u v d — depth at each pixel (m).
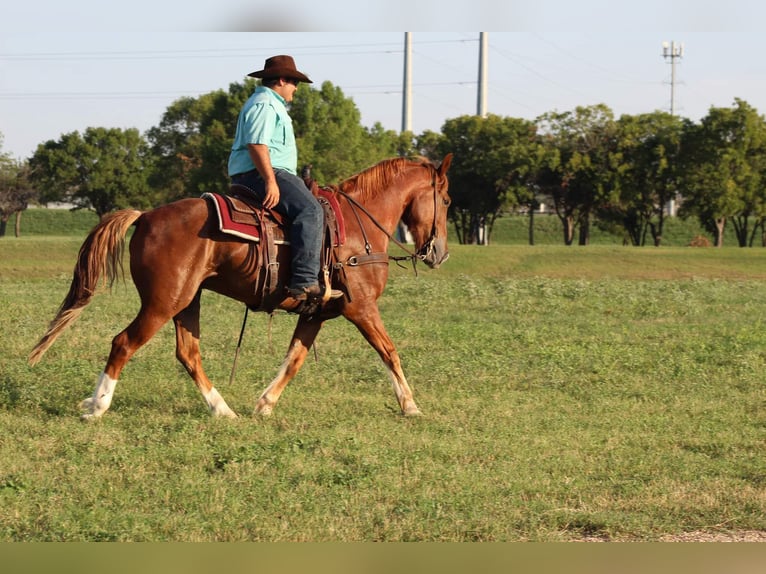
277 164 10.01
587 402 11.80
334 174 67.44
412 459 8.67
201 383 10.34
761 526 7.30
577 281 30.53
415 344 15.94
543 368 13.74
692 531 7.23
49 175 87.50
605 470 8.70
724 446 9.66
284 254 9.91
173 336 16.27
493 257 37.91
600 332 18.03
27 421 9.66
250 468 8.19
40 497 7.26
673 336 17.73
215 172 67.44
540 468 8.64
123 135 87.62
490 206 76.69
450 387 12.34
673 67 127.00
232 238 9.64
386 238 10.83
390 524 6.96
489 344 16.00
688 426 10.53
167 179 79.31
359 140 71.31
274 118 9.84
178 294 9.58
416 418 10.48
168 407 10.67
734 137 68.56
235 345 15.45
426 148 79.69
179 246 9.52
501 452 9.11
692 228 92.12
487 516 7.22
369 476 8.06
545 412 11.10
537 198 82.56
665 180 71.19
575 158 70.88
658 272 36.44
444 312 21.42
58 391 11.10
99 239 9.61
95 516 6.89
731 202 68.00
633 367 14.09
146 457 8.45
